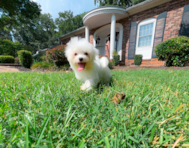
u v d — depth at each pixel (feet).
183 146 2.36
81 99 4.52
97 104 4.05
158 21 25.98
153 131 2.50
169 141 2.61
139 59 27.68
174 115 3.37
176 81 7.93
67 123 2.97
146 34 28.58
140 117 3.33
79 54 6.40
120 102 4.47
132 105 4.20
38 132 2.70
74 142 2.50
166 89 6.05
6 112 3.43
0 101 4.28
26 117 2.98
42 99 4.27
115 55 30.14
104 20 35.96
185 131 2.85
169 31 24.54
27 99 4.18
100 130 2.81
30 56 30.89
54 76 10.19
